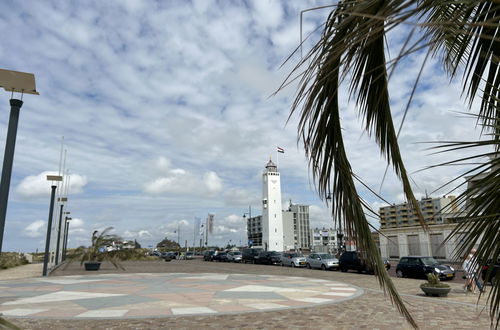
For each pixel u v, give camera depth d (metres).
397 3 1.05
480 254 1.90
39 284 17.59
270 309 10.31
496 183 1.73
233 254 52.28
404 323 8.34
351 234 2.10
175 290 15.02
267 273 26.53
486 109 2.05
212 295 13.40
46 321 8.72
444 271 19.42
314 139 2.11
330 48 1.60
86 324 8.39
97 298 12.58
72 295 13.41
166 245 123.25
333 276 23.20
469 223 1.88
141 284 17.58
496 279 1.99
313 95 1.88
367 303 11.41
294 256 36.66
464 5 1.63
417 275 20.67
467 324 8.23
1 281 19.28
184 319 8.94
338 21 1.71
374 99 2.24
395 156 2.22
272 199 91.62
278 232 89.88
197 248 118.81
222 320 8.81
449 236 1.96
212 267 36.09
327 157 2.15
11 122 8.71
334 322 8.50
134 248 31.27
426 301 11.73
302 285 17.11
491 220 1.83
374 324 8.26
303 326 8.08
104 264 40.38
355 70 2.24
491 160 1.66
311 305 11.01
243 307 10.67
